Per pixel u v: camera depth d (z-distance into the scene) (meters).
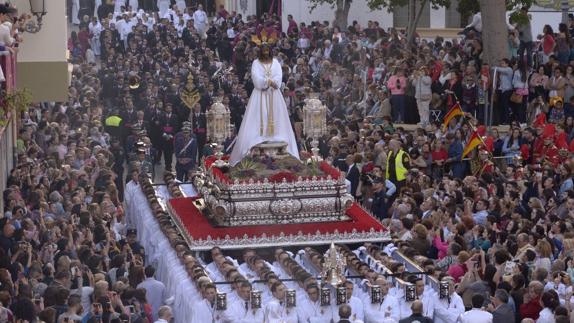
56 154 94.50
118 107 119.62
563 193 83.25
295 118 119.69
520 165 92.75
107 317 61.06
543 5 158.75
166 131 114.94
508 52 121.31
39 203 77.94
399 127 110.06
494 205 81.38
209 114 89.25
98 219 78.62
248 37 153.62
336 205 83.25
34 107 110.88
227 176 83.56
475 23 136.12
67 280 64.75
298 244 80.62
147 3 188.00
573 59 120.38
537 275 67.88
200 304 68.06
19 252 67.88
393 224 82.25
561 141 97.94
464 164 98.12
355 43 139.88
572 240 71.31
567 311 63.56
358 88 125.88
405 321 65.50
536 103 109.06
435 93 114.31
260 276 71.38
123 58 140.50
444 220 78.94
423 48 134.12
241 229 81.25
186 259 73.00
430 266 71.00
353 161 97.00
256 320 67.88
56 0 98.88
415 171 90.25
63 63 99.44
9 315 58.66
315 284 68.06
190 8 174.00
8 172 92.19
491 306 67.25
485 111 111.19
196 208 87.94
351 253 74.88
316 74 138.25
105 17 170.25
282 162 84.94
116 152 105.31
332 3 165.50
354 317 67.38
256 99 86.06
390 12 159.38
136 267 71.50
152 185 95.19
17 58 98.75
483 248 75.25
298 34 157.25
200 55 145.25
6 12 83.06
